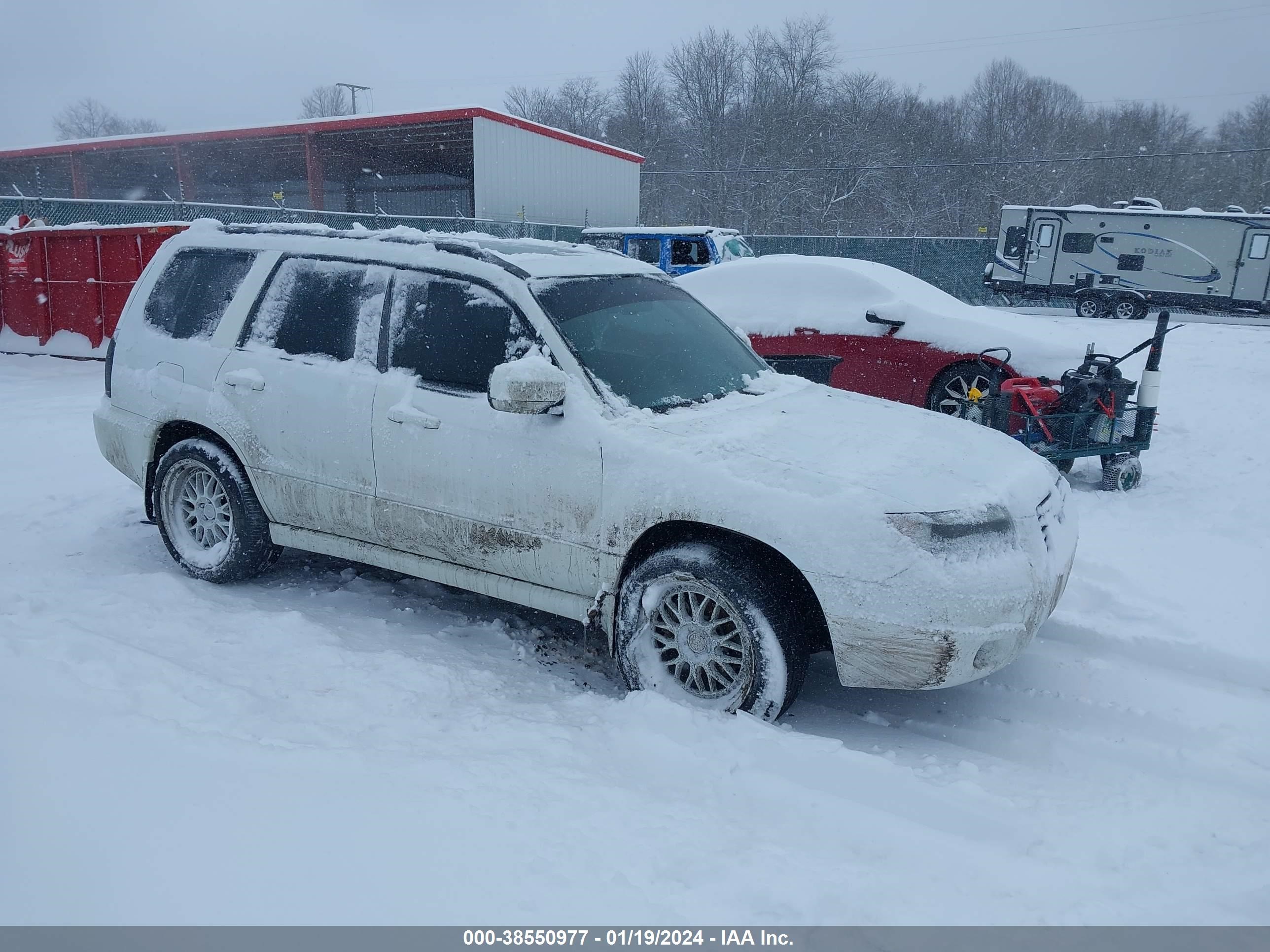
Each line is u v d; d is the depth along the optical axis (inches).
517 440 148.4
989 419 271.3
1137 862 103.3
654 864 96.1
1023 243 1046.4
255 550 182.7
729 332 192.4
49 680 123.1
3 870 85.7
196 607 169.0
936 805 113.9
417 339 163.2
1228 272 938.7
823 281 336.8
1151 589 190.9
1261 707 147.6
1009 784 125.3
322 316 174.9
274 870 88.6
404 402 159.5
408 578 199.0
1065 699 151.8
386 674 143.3
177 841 91.7
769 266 350.0
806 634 138.8
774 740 125.9
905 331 313.1
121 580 177.0
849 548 125.6
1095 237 1004.6
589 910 86.9
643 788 116.4
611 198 1312.7
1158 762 131.6
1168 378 443.5
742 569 132.9
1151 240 973.8
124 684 126.4
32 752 105.2
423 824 98.5
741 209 2041.1
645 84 2271.2
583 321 157.8
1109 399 262.7
